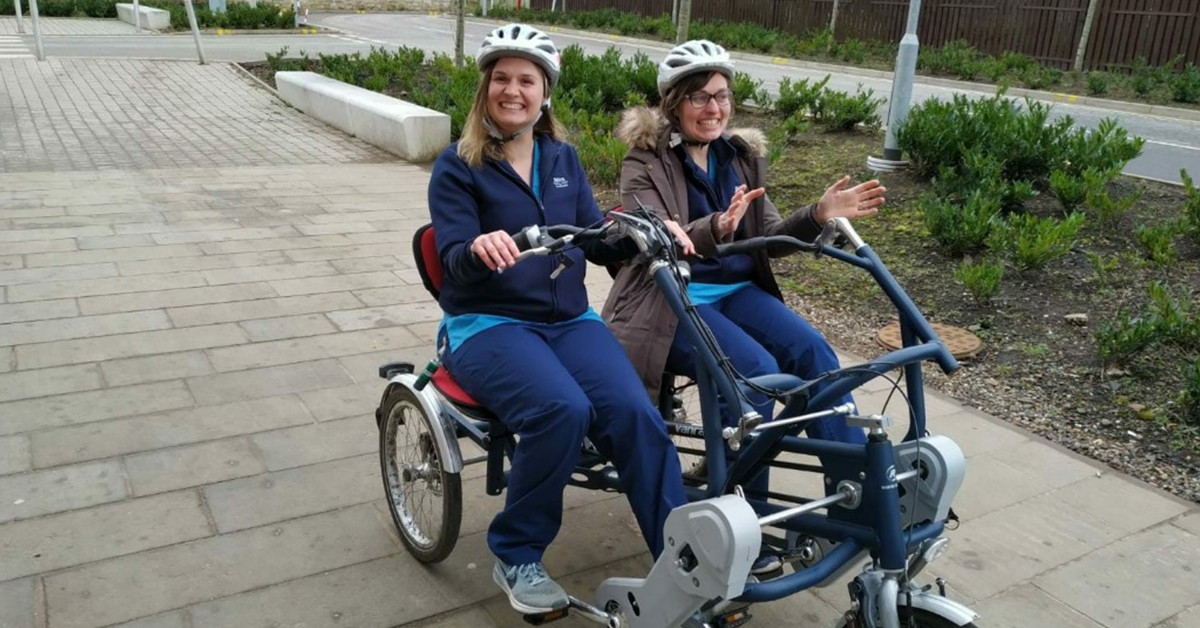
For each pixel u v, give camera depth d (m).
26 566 2.97
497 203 2.79
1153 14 17.50
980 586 3.13
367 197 8.33
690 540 2.20
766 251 3.10
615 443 2.57
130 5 26.30
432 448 3.03
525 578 2.63
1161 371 4.72
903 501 2.47
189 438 3.84
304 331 5.05
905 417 4.38
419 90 12.34
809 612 2.99
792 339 3.00
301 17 26.45
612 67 12.14
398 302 5.59
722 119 3.08
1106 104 14.92
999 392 4.64
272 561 3.08
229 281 5.81
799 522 2.44
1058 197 6.70
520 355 2.62
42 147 10.04
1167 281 5.71
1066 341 5.11
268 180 8.86
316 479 3.59
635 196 3.04
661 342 2.94
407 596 2.95
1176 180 8.50
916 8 7.83
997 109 7.89
